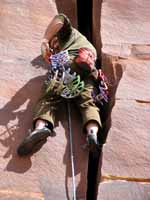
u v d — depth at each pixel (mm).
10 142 6137
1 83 6637
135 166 5965
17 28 7191
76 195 5809
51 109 6223
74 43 6527
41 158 6023
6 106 6430
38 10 7387
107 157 6008
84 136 6215
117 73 6824
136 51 7020
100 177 5898
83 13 8203
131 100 6484
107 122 6414
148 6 7492
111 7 7453
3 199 5703
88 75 6402
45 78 6727
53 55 6387
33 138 5922
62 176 5918
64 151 6098
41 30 7211
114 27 7277
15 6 7387
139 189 5805
